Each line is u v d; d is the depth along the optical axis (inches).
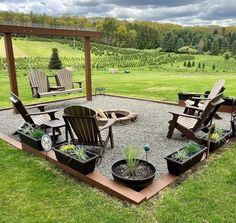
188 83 491.8
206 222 88.6
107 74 768.9
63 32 271.0
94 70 917.2
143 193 103.9
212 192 106.1
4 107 280.5
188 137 163.6
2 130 198.1
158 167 130.6
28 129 154.1
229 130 173.6
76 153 119.2
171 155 120.3
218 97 158.4
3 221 91.1
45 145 135.8
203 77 644.7
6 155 147.2
